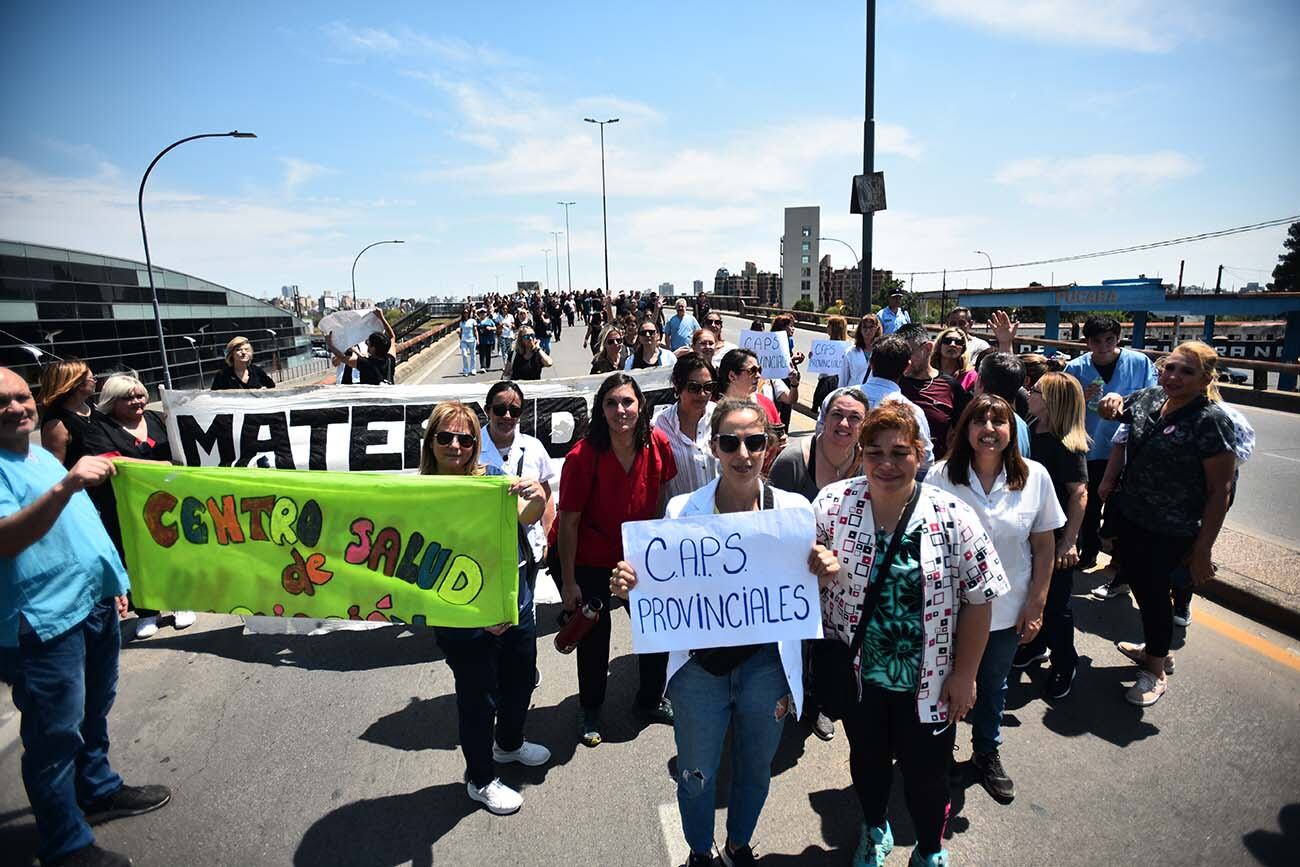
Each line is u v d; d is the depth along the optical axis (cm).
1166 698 373
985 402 285
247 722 373
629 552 246
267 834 295
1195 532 354
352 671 425
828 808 307
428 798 315
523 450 394
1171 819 290
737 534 245
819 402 842
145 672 424
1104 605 485
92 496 416
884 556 238
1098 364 522
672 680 253
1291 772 314
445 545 301
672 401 579
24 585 255
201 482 314
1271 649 416
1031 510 289
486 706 303
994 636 296
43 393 411
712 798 256
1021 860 272
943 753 245
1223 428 343
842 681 252
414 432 546
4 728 361
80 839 273
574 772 333
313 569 312
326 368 3123
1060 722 358
